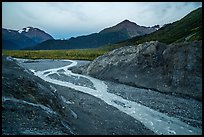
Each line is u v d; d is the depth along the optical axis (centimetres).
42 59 16212
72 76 8475
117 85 6981
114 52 9038
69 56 17675
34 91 3534
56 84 6694
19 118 2645
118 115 4038
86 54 18588
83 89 6175
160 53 7250
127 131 3347
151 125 3650
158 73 6756
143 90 6278
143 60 7481
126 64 7869
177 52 6762
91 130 3238
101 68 8612
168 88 6069
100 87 6562
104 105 4619
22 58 16500
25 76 3947
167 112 4338
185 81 5950
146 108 4547
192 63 6228
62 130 2738
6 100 2944
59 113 3434
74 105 4388
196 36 12081
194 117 4134
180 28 19588
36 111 2972
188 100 5316
